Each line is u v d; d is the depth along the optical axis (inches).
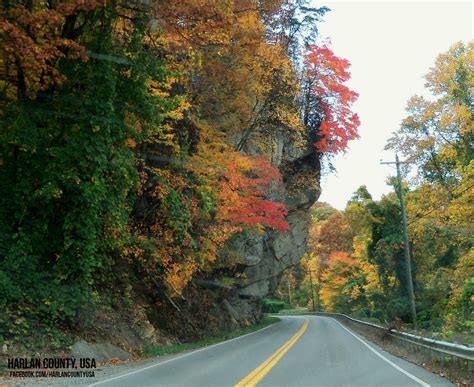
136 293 812.0
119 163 612.4
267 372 462.3
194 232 926.4
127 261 831.1
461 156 1481.3
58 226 613.6
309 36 1423.5
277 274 1752.0
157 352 685.3
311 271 3508.9
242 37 818.8
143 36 631.8
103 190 589.9
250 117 1239.5
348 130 1481.3
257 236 1398.9
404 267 1744.6
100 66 597.9
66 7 518.6
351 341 929.5
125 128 633.6
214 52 762.2
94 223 614.2
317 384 392.5
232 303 1652.3
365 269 2290.8
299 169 1663.4
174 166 839.1
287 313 3777.1
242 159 920.3
